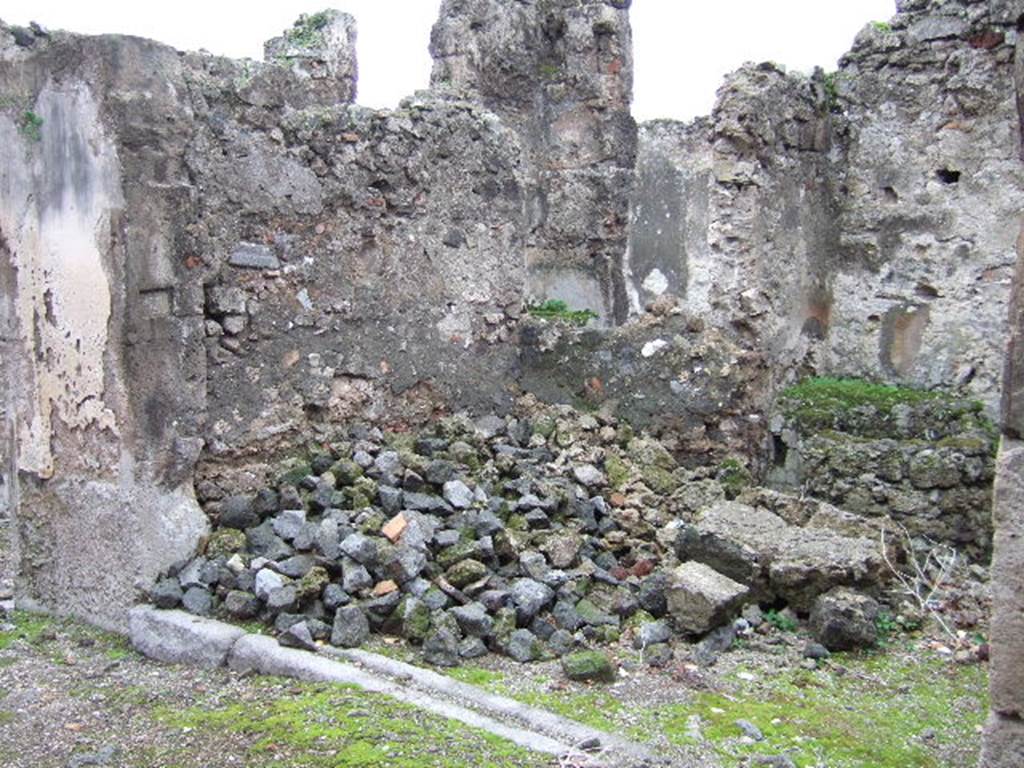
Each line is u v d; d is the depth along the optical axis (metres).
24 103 5.42
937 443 6.89
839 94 8.21
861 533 5.92
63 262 5.32
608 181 9.92
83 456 5.40
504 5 10.06
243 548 5.34
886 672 4.89
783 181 7.79
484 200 6.93
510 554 5.36
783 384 7.82
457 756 3.78
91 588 5.43
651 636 4.97
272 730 4.05
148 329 5.19
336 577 5.14
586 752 3.88
